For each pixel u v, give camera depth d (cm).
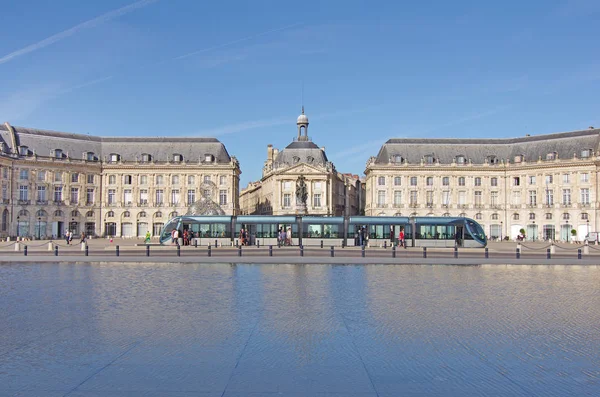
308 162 11381
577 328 1531
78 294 2138
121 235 10506
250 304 1906
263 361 1195
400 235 5756
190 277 2758
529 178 10262
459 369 1146
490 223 10450
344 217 6150
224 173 10625
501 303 1955
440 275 2922
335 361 1198
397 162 10550
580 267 3478
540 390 1021
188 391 1005
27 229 9700
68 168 10150
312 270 3162
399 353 1266
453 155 10638
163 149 10794
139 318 1647
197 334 1440
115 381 1059
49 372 1113
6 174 9488
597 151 9525
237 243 5944
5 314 1708
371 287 2383
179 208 10562
